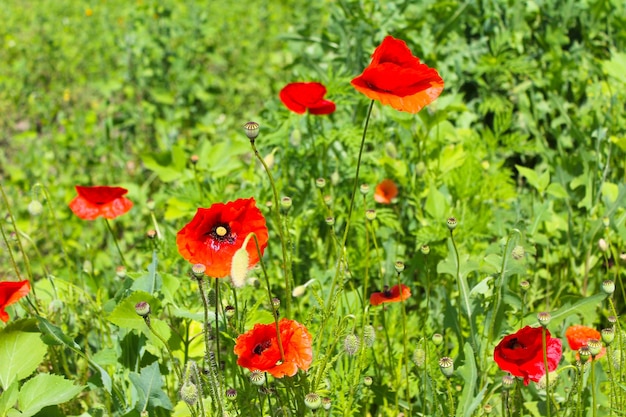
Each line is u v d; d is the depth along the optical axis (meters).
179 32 3.84
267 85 3.60
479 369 1.73
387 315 1.86
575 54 2.36
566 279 2.01
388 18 2.29
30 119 3.69
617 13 2.35
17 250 2.36
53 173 2.95
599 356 1.63
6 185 2.78
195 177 2.01
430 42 2.34
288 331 1.55
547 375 1.54
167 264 1.95
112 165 2.93
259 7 4.77
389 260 1.94
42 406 1.61
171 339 1.68
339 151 2.13
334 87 2.07
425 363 1.64
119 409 1.68
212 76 3.55
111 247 2.33
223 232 1.54
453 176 2.04
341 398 1.66
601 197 2.04
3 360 1.65
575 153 2.10
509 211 2.01
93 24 4.95
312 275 1.87
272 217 1.99
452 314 1.76
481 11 2.40
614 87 2.21
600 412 1.68
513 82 2.32
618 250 2.01
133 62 3.53
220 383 1.60
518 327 1.75
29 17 5.35
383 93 1.58
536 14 2.41
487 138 2.13
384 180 1.98
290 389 1.63
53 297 1.85
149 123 3.19
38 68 4.32
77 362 1.87
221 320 1.69
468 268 1.76
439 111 2.00
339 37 2.37
